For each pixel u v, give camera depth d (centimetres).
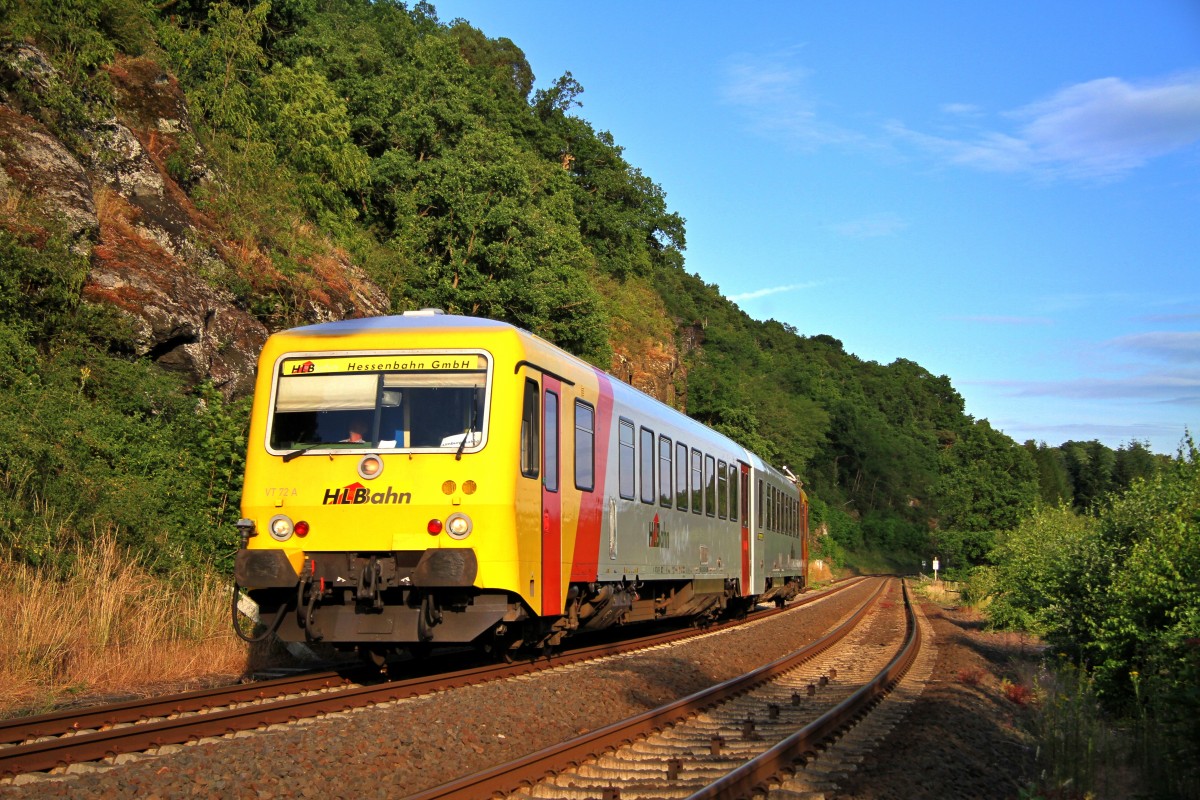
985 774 786
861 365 15425
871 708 1027
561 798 623
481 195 3125
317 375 1059
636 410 1460
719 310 9550
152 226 1834
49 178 1612
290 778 628
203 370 1761
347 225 2947
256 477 1043
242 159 2488
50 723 744
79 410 1412
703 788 636
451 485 1004
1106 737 899
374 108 3700
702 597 1883
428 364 1041
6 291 1450
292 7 3734
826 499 9338
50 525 1193
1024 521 2688
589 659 1359
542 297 3167
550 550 1104
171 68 2550
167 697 845
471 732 783
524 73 7631
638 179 7212
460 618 1013
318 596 1005
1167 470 1526
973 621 2780
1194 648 852
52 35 1914
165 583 1252
